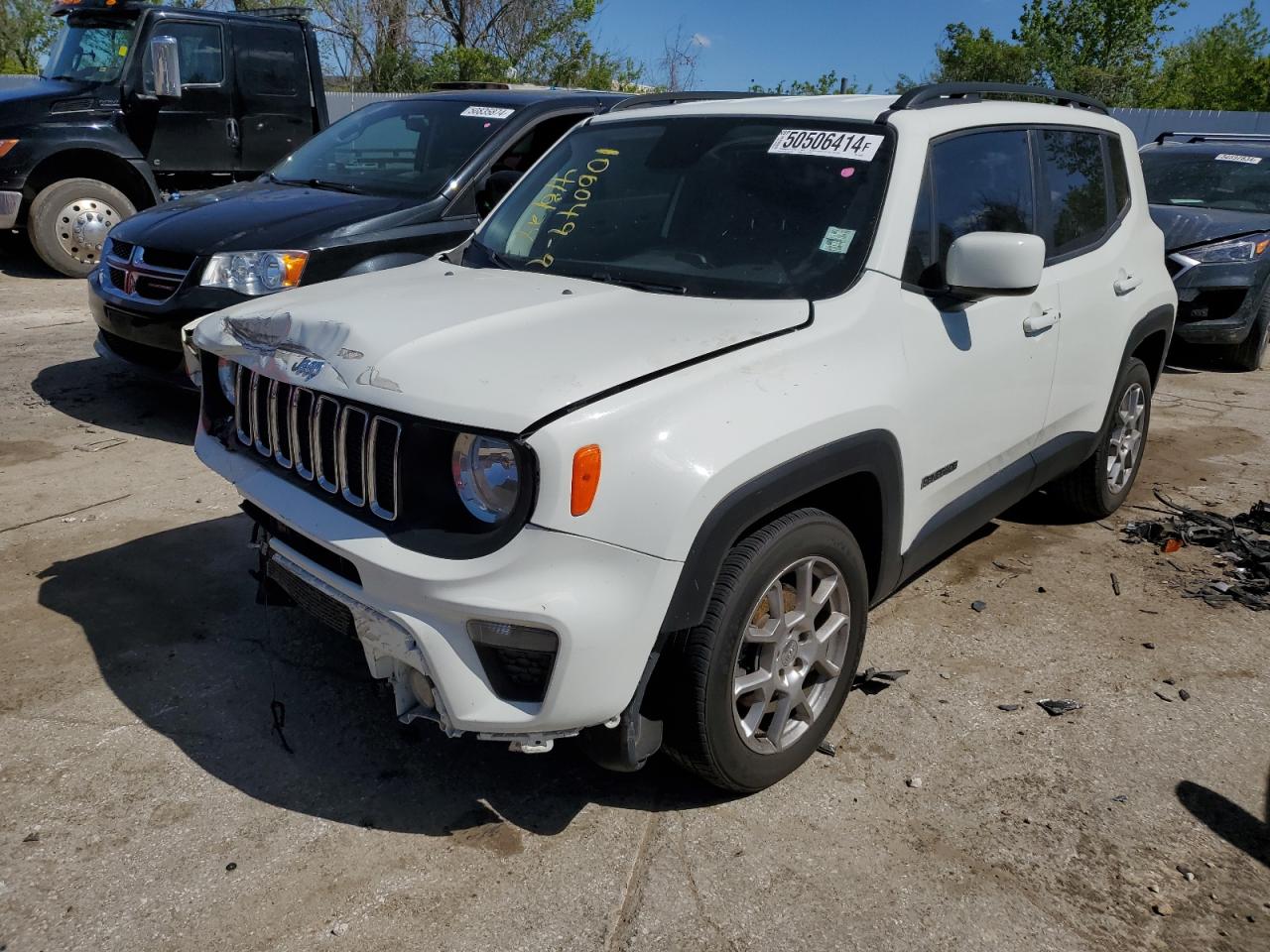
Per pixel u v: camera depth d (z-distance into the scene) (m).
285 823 2.80
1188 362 9.16
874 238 3.19
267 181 6.59
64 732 3.16
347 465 2.63
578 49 28.94
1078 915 2.56
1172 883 2.68
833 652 3.08
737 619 2.64
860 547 3.24
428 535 2.47
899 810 2.93
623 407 2.43
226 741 3.15
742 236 3.33
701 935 2.46
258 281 5.33
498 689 2.48
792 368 2.78
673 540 2.41
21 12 35.50
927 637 3.95
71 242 10.16
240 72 10.23
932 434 3.31
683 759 2.77
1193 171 9.38
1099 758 3.20
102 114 9.86
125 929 2.42
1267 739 3.33
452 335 2.72
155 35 9.77
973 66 33.44
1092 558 4.73
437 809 2.88
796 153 3.48
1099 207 4.57
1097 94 32.91
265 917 2.47
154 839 2.72
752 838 2.80
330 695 3.41
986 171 3.77
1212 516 5.16
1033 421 4.01
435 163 6.18
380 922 2.47
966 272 3.17
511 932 2.46
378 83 27.09
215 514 4.80
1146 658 3.82
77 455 5.51
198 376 3.30
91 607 3.91
